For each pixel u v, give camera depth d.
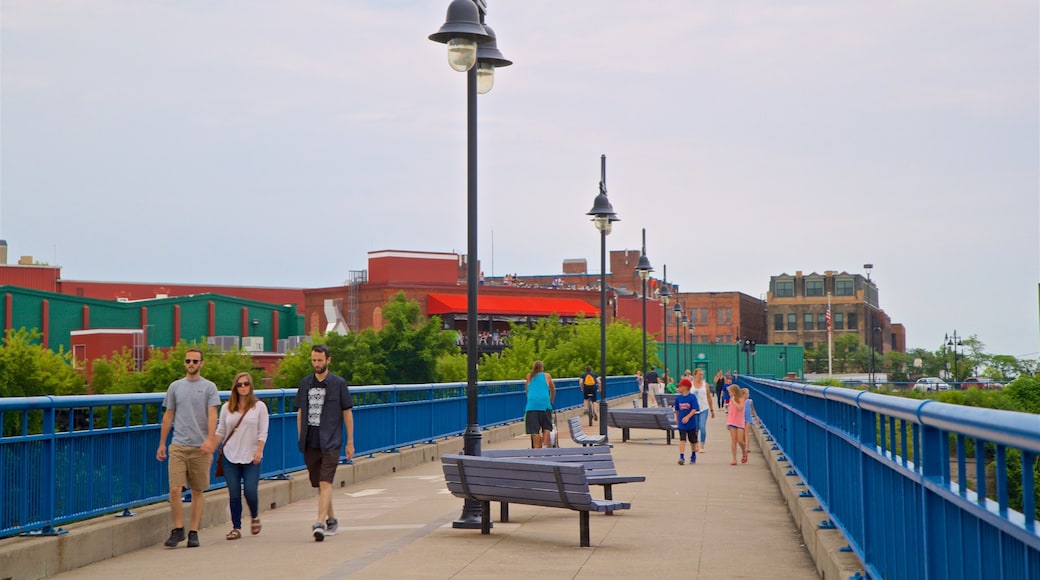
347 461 18.92
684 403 23.12
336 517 14.26
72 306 82.31
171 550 11.37
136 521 11.38
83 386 61.59
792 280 167.00
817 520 10.81
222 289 118.69
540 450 14.16
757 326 163.38
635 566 10.07
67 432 10.59
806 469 13.27
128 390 67.62
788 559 10.46
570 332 83.25
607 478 14.03
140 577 9.67
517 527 12.94
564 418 43.41
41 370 59.22
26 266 108.12
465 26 12.52
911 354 159.38
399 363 74.38
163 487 12.62
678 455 25.89
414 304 76.00
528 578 9.45
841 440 9.32
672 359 118.06
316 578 9.52
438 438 25.73
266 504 15.13
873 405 6.82
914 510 5.80
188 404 11.67
